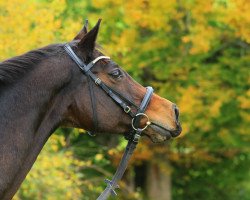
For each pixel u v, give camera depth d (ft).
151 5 46.83
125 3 46.93
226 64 53.36
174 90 51.93
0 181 17.17
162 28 50.06
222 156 67.31
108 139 57.36
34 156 18.06
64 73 18.22
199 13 47.70
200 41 46.50
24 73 17.99
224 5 49.34
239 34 46.19
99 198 18.84
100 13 51.42
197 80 51.57
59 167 38.96
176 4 48.85
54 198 40.14
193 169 68.59
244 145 56.18
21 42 33.53
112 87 18.65
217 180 68.33
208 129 54.19
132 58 50.72
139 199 61.98
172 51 52.75
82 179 54.19
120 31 51.96
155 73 52.29
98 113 18.52
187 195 70.13
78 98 18.40
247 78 52.31
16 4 34.04
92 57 18.63
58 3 34.76
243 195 70.54
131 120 18.95
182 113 49.73
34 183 38.19
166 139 19.30
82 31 19.81
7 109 17.66
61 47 18.60
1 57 33.83
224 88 52.95
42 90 17.98
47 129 18.22
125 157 19.24
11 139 17.49
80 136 55.88
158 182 64.90
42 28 33.78
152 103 19.21
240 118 55.77
